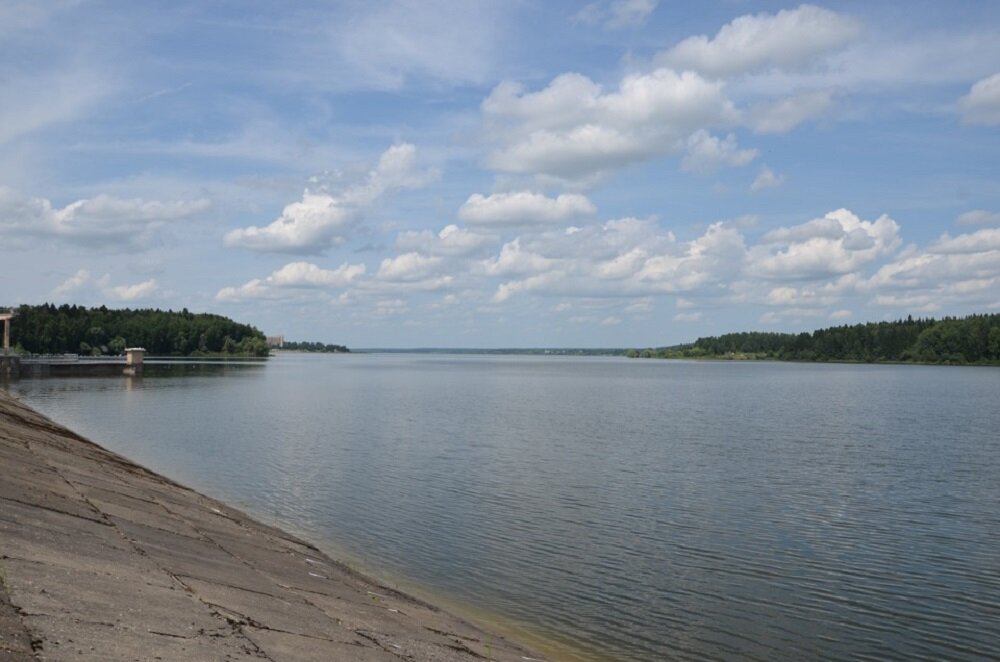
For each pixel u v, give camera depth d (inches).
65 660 285.7
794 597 712.4
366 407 2874.0
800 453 1654.8
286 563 674.8
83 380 4375.0
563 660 561.0
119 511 679.7
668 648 594.6
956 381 5364.2
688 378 6008.9
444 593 714.2
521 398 3503.9
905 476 1359.5
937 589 738.8
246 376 5374.0
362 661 405.7
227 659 342.3
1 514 504.4
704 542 902.4
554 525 978.1
